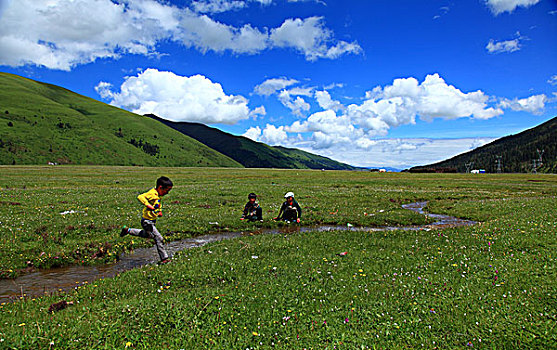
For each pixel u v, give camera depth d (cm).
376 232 1555
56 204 2214
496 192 4012
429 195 3516
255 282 876
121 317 654
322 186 4584
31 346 558
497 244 1252
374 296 782
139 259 1184
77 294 808
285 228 1781
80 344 576
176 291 821
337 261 1075
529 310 694
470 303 734
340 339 609
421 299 758
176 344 591
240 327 648
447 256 1108
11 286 918
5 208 1977
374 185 4966
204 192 3256
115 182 4362
